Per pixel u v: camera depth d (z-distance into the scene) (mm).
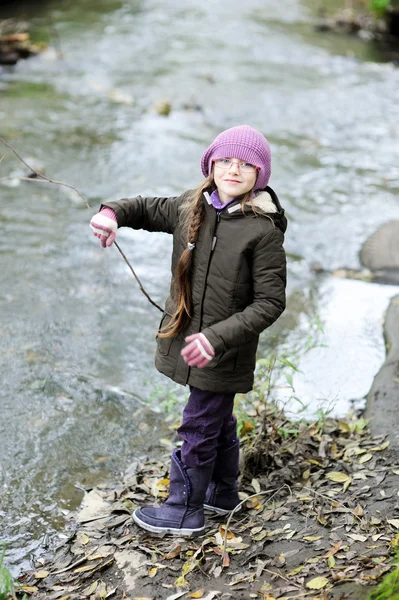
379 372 4023
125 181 6121
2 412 3697
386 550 2641
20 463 3404
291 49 9594
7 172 6109
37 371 4008
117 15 10320
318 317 4633
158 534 2941
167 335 2742
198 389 2766
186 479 2896
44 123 7051
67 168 6262
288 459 3391
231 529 2959
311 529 2859
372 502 2982
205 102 7836
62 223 5512
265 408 3408
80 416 3734
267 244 2604
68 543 2967
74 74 8281
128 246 5324
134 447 3574
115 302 4688
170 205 2803
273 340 4410
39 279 4840
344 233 5633
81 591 2674
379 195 6230
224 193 2648
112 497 3229
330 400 3908
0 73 8180
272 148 6961
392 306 4703
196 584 2646
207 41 9586
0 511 3141
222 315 2684
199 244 2680
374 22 10523
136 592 2641
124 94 7848
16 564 2871
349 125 7586
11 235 5297
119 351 4250
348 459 3357
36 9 10242
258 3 11391
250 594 2537
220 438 2979
